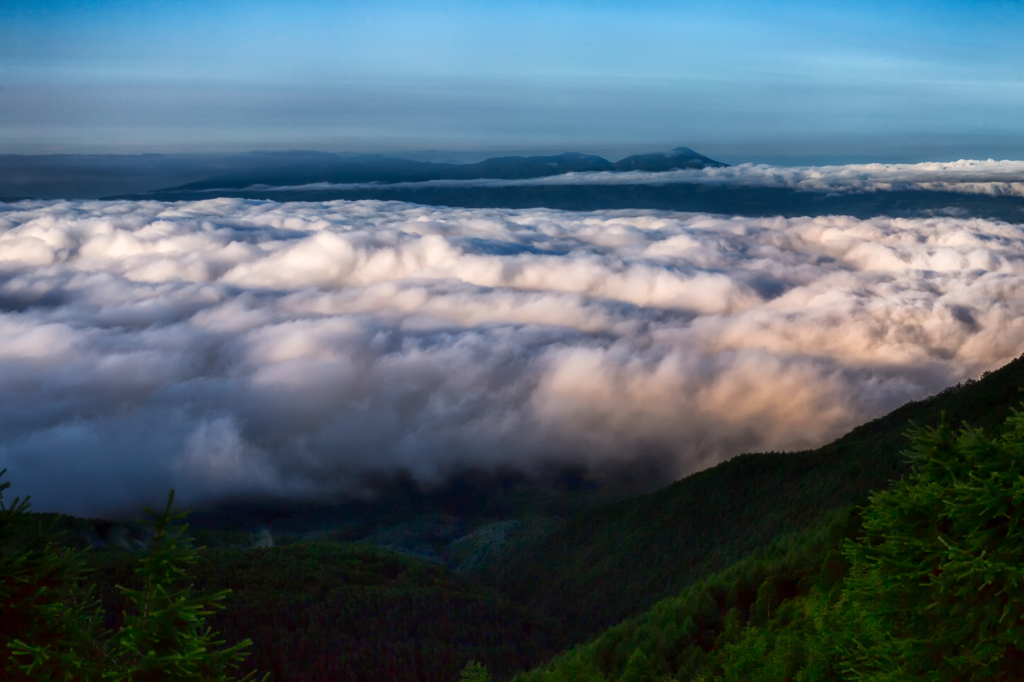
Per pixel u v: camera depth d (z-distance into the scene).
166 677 9.45
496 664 104.50
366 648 98.81
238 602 104.06
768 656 27.39
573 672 34.69
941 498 12.26
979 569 10.94
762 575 59.28
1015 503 11.02
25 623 9.55
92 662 9.56
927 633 12.11
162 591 9.84
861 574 15.73
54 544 10.27
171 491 10.35
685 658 51.44
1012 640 10.64
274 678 88.31
